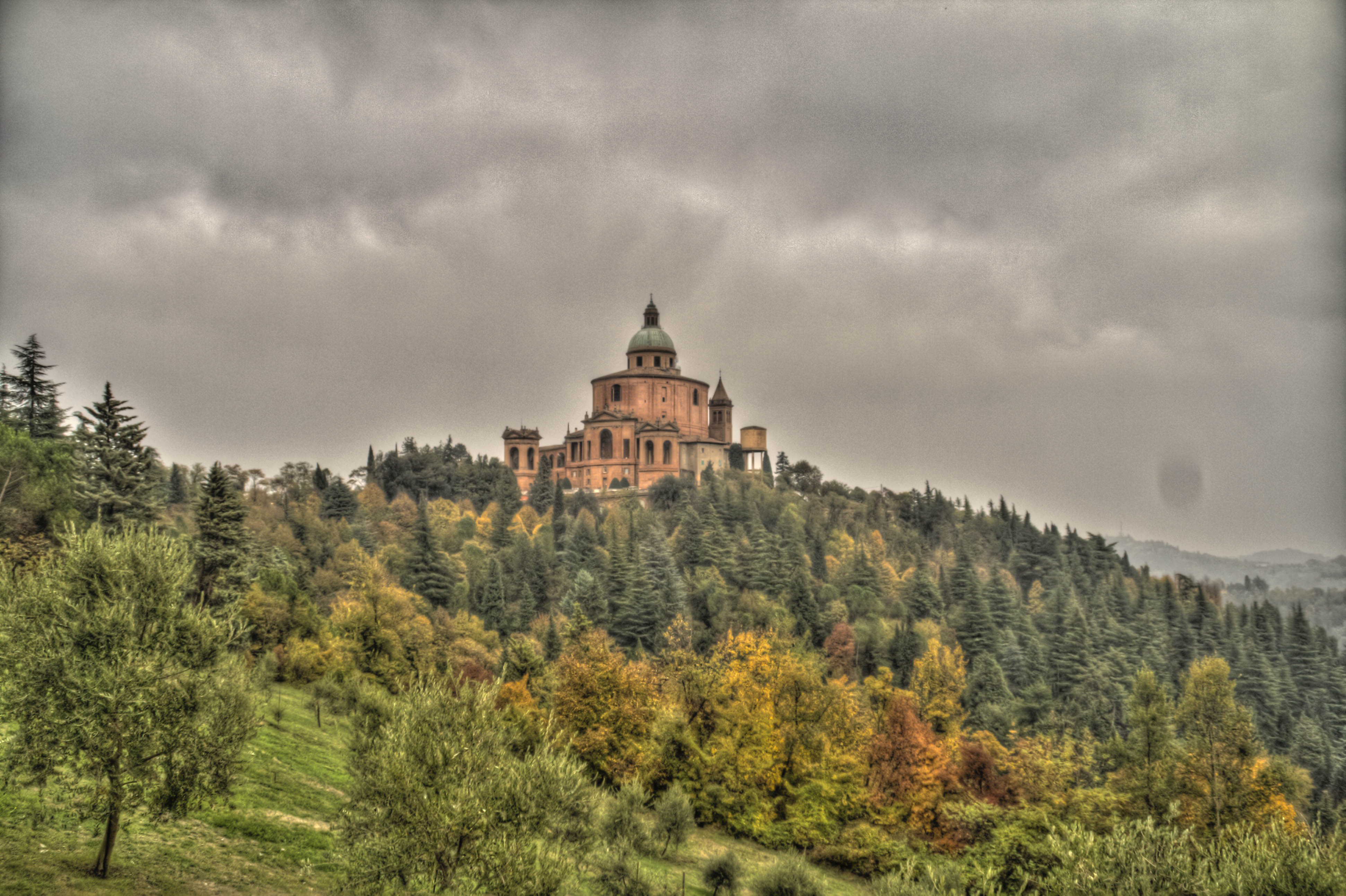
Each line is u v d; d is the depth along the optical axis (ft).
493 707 91.86
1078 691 331.98
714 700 216.95
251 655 214.69
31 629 82.69
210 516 231.71
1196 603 535.60
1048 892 92.79
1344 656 526.57
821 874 167.84
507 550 476.95
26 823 92.79
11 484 232.32
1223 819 191.31
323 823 123.24
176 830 104.94
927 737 220.64
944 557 618.85
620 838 135.23
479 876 76.28
